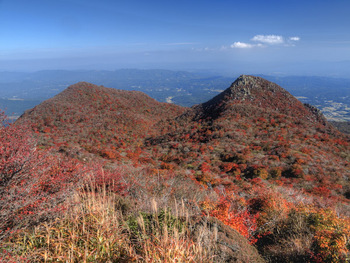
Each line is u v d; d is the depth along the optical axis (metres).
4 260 2.31
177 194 7.25
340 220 4.60
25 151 2.87
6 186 2.61
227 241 3.42
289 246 4.30
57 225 3.04
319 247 3.95
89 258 2.54
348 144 32.84
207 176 19.03
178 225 3.53
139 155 33.28
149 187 7.63
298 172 21.19
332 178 20.50
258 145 31.16
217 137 36.62
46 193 3.02
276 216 5.76
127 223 3.50
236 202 6.91
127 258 2.67
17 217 2.65
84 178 3.67
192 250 2.85
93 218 3.19
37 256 2.60
